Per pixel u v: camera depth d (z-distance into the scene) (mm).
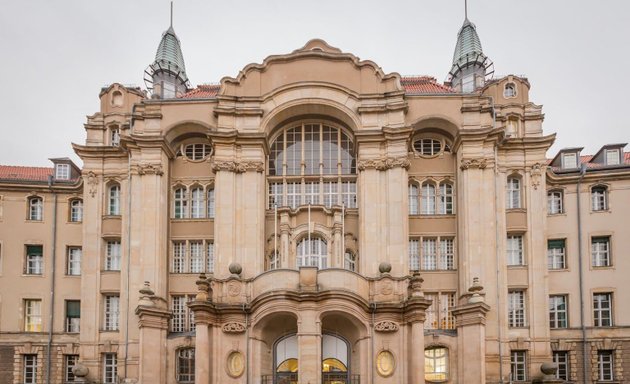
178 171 45188
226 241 41656
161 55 55938
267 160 44906
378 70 43781
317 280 36781
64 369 44875
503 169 43938
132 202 42781
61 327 45281
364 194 42219
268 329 38500
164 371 40188
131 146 43312
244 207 42469
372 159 42562
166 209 43781
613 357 43000
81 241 46469
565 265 44594
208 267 43969
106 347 43094
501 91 46281
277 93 43781
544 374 39500
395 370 36469
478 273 40812
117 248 45031
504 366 40188
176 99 44250
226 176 42562
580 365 42969
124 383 40094
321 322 37062
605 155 46688
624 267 43750
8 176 48594
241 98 43719
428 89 46281
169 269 43812
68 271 46312
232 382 36844
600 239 44781
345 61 44219
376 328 36875
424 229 43875
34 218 47000
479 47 53906
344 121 44562
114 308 44219
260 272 41750
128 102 47719
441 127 44125
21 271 46000
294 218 43438
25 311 45844
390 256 41062
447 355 39781
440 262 43500
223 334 37344
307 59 44219
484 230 41625
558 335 43438
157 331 39969
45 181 46875
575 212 45062
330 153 45438
